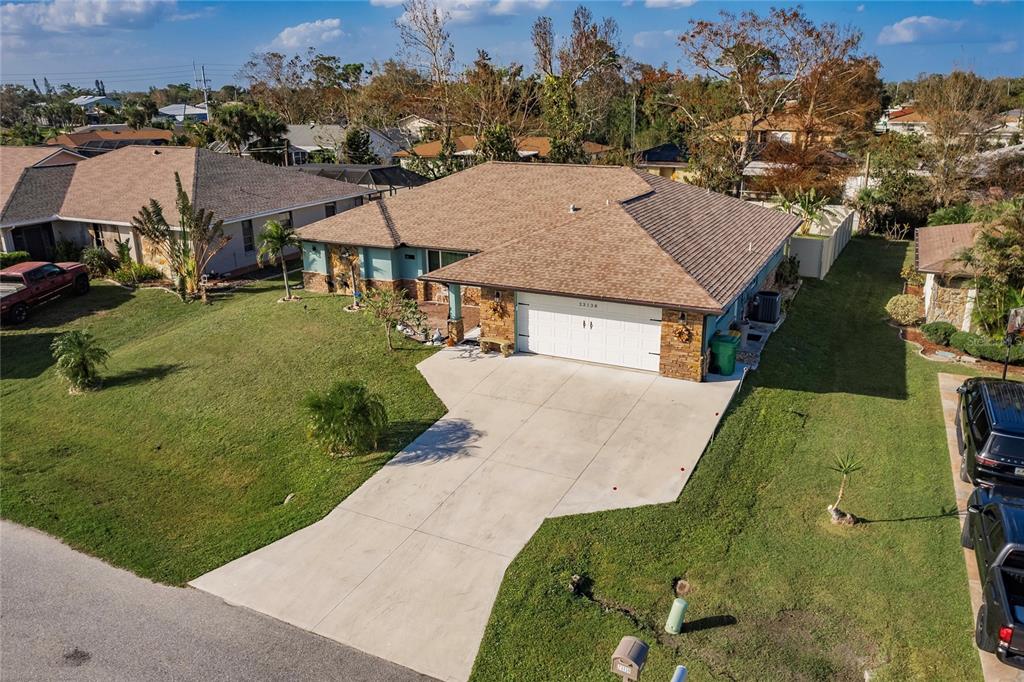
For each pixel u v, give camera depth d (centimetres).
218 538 1372
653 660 984
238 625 1110
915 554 1181
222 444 1750
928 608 1062
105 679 1013
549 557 1203
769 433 1611
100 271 3325
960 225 2744
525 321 2055
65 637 1105
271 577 1218
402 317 2212
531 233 2238
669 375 1872
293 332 2375
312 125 7588
